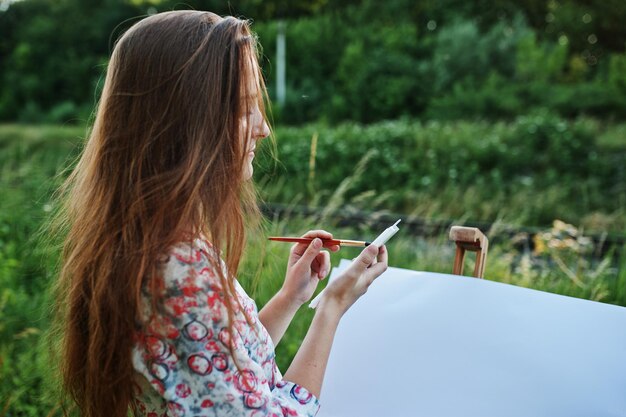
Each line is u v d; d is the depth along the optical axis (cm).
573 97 1118
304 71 1445
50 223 140
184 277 96
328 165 782
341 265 156
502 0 1577
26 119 1556
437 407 132
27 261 368
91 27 1833
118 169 104
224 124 104
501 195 652
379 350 144
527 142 822
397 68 1280
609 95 1103
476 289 142
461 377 133
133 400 106
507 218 586
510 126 927
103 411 103
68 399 166
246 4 1734
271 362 110
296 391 108
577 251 381
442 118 1127
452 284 145
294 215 546
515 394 127
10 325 299
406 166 745
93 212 106
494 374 130
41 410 239
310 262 128
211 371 95
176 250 97
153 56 103
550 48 1351
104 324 102
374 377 141
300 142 843
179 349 96
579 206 652
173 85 102
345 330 149
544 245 404
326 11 1688
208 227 106
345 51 1418
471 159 792
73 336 111
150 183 100
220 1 1720
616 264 430
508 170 779
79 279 107
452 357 136
